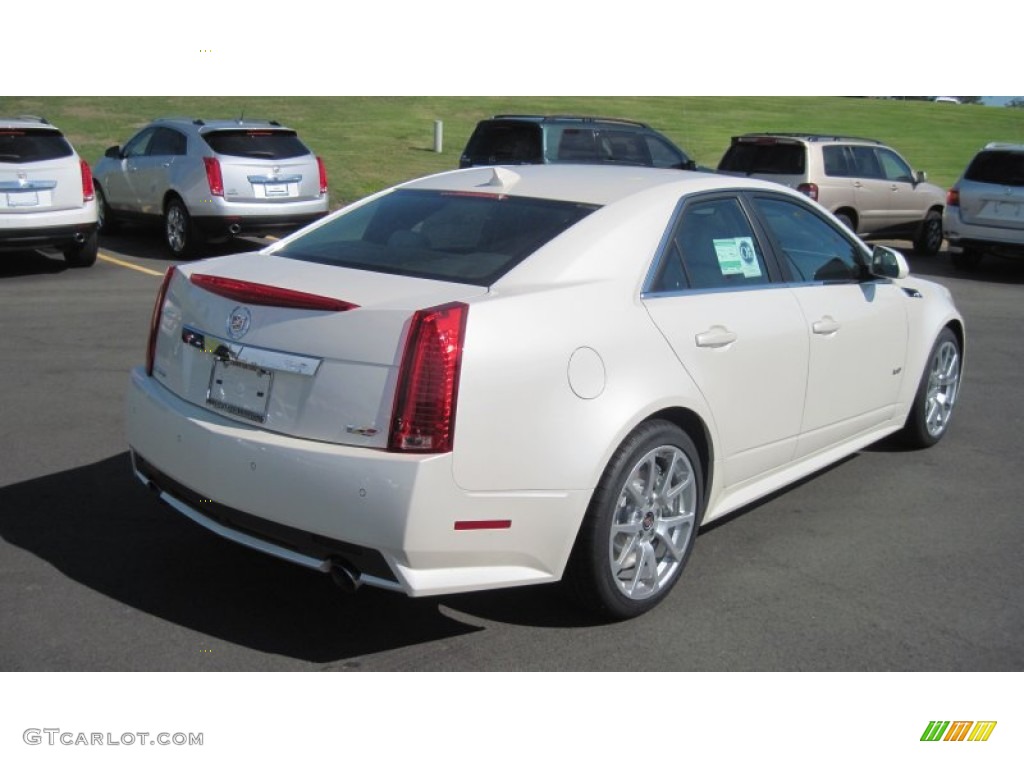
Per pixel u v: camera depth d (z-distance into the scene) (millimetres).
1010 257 14562
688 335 4258
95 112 32719
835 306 5203
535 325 3738
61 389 7164
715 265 4629
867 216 15742
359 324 3586
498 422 3588
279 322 3744
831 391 5223
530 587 4414
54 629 3908
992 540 5109
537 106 41594
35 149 11844
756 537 5059
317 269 4148
